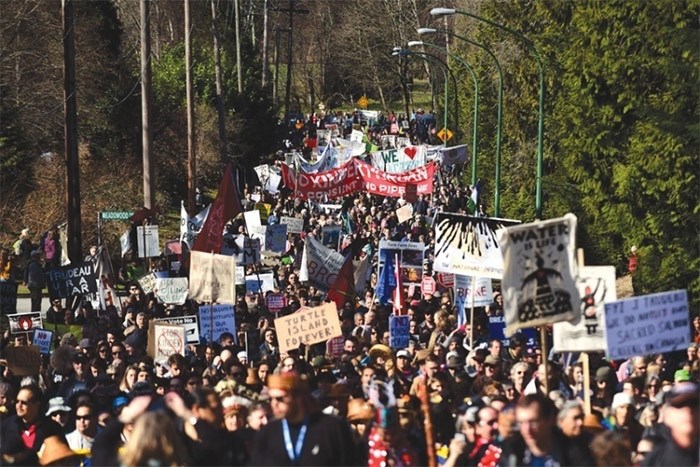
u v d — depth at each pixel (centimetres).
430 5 15562
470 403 1739
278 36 15850
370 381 1844
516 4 7588
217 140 9725
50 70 6894
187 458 1337
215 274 3034
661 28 5134
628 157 5200
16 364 2569
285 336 2594
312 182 5966
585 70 5412
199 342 3027
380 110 18725
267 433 1328
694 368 2414
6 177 6306
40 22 6800
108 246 6269
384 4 16100
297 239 6116
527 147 7312
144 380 1886
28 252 5041
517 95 7512
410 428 1567
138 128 8375
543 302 1723
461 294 3388
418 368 2403
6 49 6338
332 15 18500
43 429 1756
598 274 1970
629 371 2498
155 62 10450
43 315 4559
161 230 7894
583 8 5412
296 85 19225
